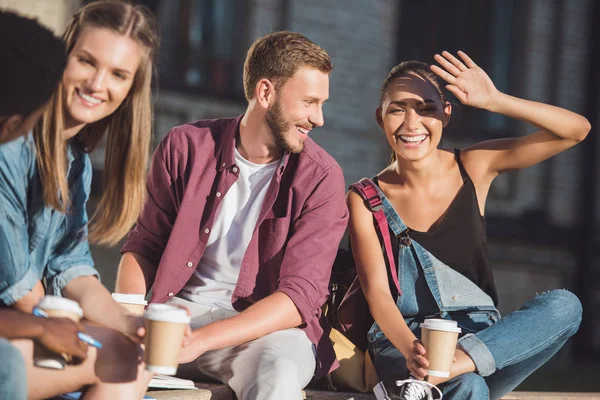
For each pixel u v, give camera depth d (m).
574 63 12.95
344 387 3.93
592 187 13.02
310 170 3.73
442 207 4.08
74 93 2.75
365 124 11.61
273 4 10.99
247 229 3.67
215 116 10.62
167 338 2.70
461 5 12.38
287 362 3.27
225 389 3.39
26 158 2.75
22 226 2.75
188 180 3.71
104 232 3.00
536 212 12.69
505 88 12.65
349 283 4.15
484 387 3.60
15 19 2.54
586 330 12.83
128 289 3.67
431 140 4.04
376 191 4.08
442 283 3.97
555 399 4.41
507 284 12.52
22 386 2.40
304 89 3.61
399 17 11.95
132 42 2.78
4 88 2.48
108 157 2.97
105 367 2.68
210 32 10.66
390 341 3.85
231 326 3.29
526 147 4.10
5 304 2.75
